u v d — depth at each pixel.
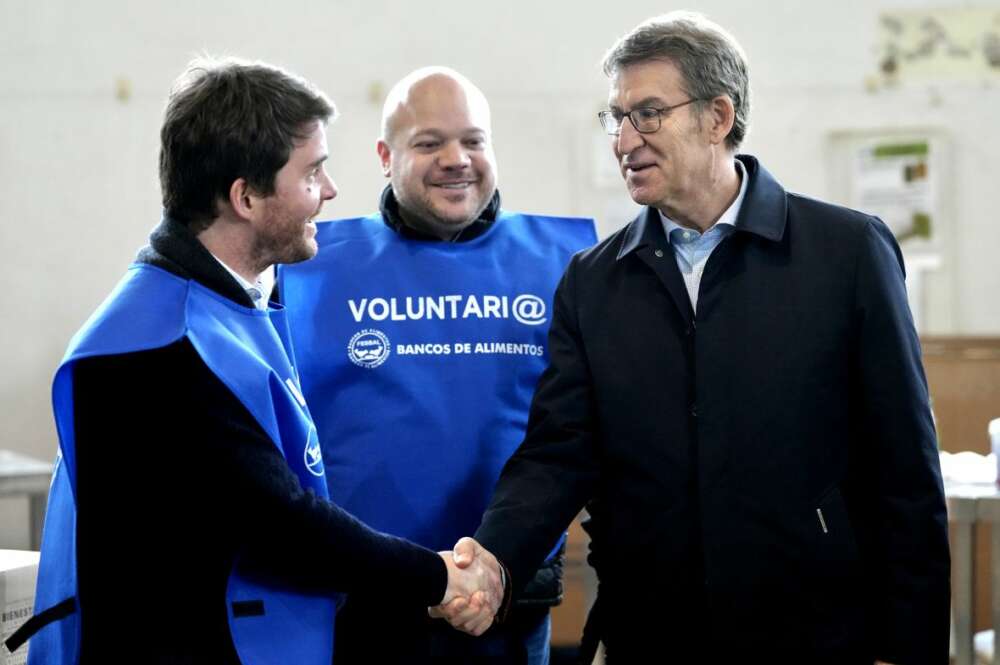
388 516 1.88
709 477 1.61
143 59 4.55
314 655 1.45
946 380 3.64
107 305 1.40
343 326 1.94
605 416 1.71
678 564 1.64
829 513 1.60
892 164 4.57
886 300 1.61
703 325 1.66
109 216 4.56
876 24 4.58
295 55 4.59
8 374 4.54
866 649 1.61
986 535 3.30
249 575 1.42
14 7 4.51
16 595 1.72
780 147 4.62
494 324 1.96
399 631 1.85
